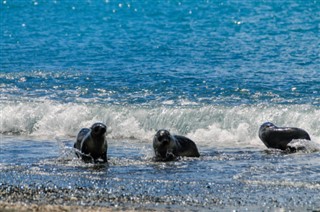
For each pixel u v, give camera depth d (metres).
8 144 71.81
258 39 151.00
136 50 137.62
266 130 68.50
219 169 58.06
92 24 187.88
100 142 61.28
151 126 78.12
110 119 79.00
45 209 44.38
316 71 109.12
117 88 96.56
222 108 79.06
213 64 117.88
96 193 49.44
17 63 123.12
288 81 100.50
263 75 105.94
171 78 103.94
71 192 49.78
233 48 137.75
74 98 90.06
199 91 93.62
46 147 69.62
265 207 45.66
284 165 59.50
